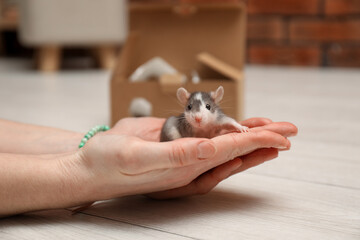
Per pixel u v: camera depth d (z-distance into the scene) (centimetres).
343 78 148
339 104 105
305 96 116
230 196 60
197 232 53
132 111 87
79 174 54
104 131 66
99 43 173
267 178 65
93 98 114
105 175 52
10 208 55
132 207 58
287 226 55
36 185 54
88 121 91
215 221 56
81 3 166
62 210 58
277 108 102
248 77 156
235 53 93
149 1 201
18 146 64
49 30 164
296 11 179
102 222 56
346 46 173
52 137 65
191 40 94
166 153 47
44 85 135
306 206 58
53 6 162
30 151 63
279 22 184
